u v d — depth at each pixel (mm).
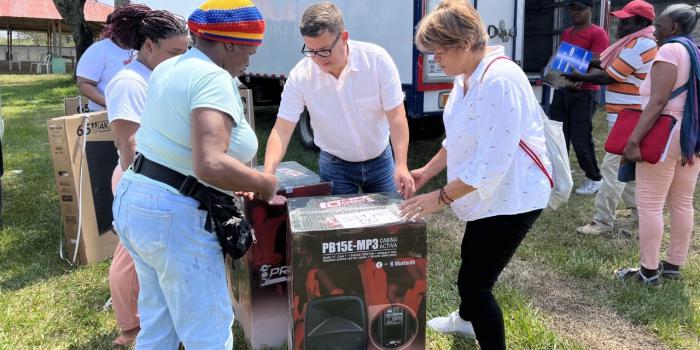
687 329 2959
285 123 2848
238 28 1803
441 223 4676
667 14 3203
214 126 1630
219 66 1865
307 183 2768
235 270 2824
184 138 1723
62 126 3488
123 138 2393
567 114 5391
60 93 14656
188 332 1871
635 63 4156
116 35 2525
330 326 2234
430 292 3348
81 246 3689
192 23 1812
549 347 2785
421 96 5262
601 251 4020
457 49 2041
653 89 3107
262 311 2635
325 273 2176
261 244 2537
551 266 3775
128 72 2455
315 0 6418
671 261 3504
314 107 2822
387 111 2750
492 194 2180
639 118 3361
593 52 5066
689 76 3057
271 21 7488
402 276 2250
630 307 3170
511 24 5770
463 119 2154
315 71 2734
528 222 2250
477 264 2312
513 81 2025
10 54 27422
